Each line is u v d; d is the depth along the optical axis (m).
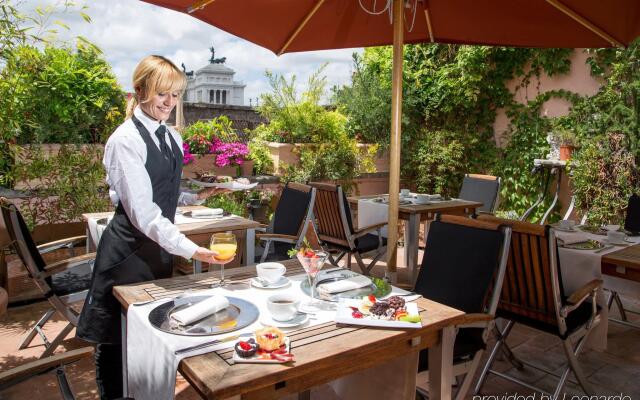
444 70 7.29
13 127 3.50
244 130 7.35
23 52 3.02
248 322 1.61
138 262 2.12
